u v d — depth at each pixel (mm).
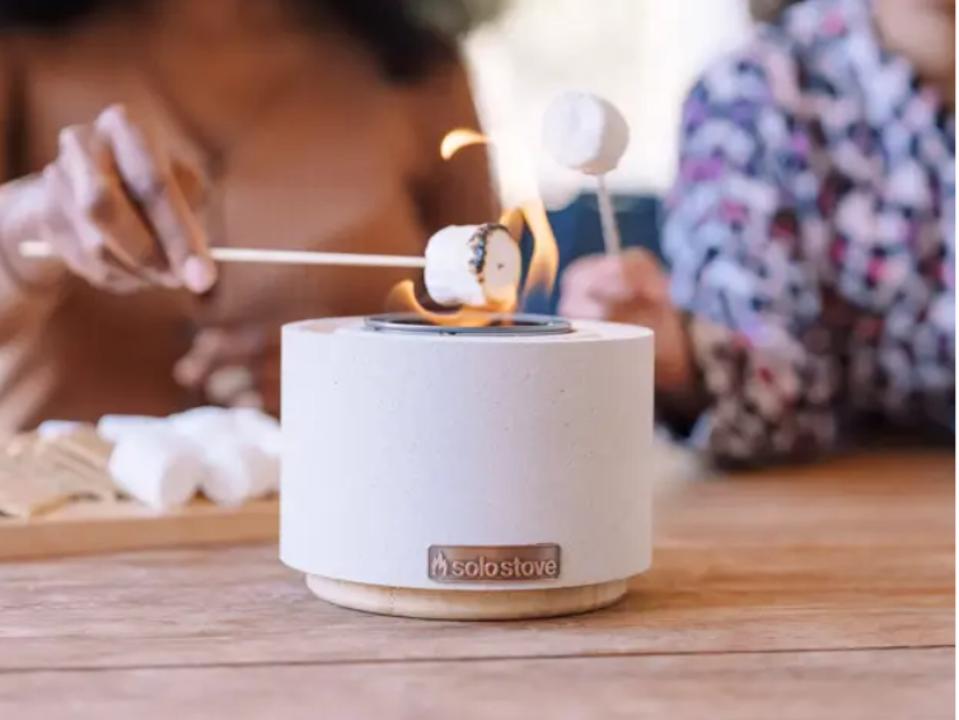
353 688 774
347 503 919
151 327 2104
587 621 932
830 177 1953
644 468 959
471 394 892
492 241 952
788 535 1245
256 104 2262
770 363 1701
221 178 2213
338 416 918
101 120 1357
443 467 897
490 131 2539
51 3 2207
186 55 2250
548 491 906
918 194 1938
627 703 750
